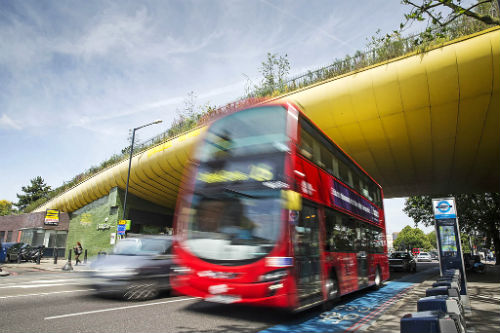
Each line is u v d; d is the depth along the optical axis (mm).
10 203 87625
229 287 5949
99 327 5500
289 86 20391
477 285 13164
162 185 30250
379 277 12500
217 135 7371
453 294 4047
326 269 7469
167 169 26719
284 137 6676
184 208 7012
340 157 9836
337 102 17469
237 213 6434
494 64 14055
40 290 9750
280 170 6398
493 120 16781
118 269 8219
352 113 17609
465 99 15586
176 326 5809
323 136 8719
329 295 7488
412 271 24469
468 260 25062
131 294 8195
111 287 8016
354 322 6617
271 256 5852
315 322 6586
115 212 32656
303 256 6457
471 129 17750
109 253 9281
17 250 27625
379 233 13391
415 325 2178
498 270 25828
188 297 9250
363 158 21625
